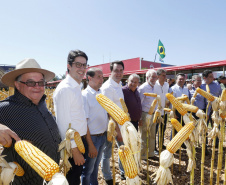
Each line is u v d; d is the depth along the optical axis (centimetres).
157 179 114
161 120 284
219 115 217
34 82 158
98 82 277
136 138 102
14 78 166
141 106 405
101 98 107
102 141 287
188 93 540
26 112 152
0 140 110
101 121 279
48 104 687
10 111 145
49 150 163
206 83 529
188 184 322
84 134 227
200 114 184
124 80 1522
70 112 205
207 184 324
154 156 456
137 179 97
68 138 158
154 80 436
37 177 154
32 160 80
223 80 605
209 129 507
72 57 219
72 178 220
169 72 1191
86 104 274
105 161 320
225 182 247
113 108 104
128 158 95
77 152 194
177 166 397
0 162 104
